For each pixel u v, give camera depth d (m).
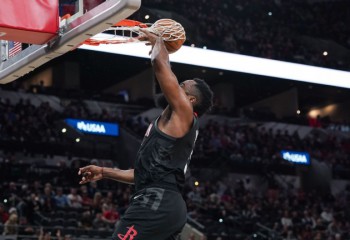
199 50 25.27
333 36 35.62
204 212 21.45
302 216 23.97
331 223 23.17
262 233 20.64
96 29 4.20
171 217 3.45
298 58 32.00
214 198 22.83
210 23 30.66
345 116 37.62
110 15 3.98
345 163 32.19
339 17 36.53
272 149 30.38
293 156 30.52
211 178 26.95
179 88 3.48
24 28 4.42
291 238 20.42
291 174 29.89
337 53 34.62
